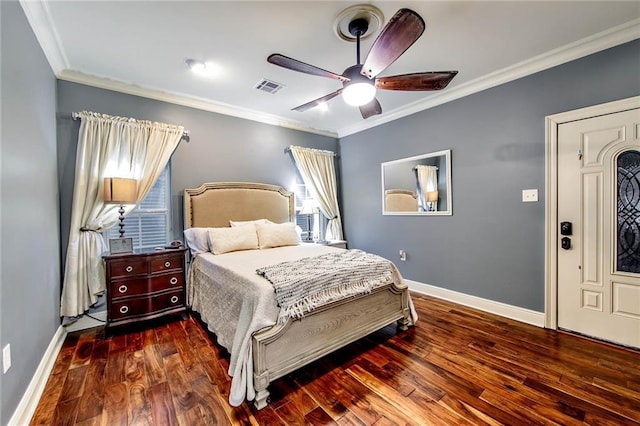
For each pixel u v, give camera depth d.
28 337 1.69
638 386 1.77
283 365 1.76
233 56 2.48
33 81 1.95
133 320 2.64
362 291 2.20
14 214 1.55
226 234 3.10
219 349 2.31
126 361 2.12
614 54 2.24
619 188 2.26
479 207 3.11
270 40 2.26
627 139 2.21
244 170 3.90
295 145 4.46
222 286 2.31
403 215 3.95
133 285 2.66
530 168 2.71
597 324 2.37
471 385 1.81
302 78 2.91
